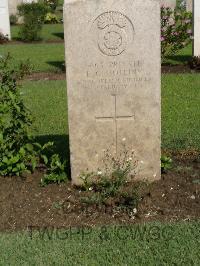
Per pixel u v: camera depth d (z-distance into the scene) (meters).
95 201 2.48
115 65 2.58
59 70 6.07
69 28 2.53
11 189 2.67
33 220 2.38
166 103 4.38
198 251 2.09
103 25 2.54
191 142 3.31
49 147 3.16
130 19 2.55
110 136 2.66
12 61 6.57
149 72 2.60
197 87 4.92
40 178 2.79
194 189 2.63
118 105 2.63
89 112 2.62
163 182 2.71
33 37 9.03
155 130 2.67
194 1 6.04
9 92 2.74
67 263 2.04
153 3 2.53
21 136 2.77
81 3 2.51
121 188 2.56
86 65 2.57
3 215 2.43
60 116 4.06
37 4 10.84
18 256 2.09
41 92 4.88
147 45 2.57
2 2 8.95
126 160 2.68
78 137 2.65
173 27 6.52
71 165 2.68
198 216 2.39
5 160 2.75
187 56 6.81
